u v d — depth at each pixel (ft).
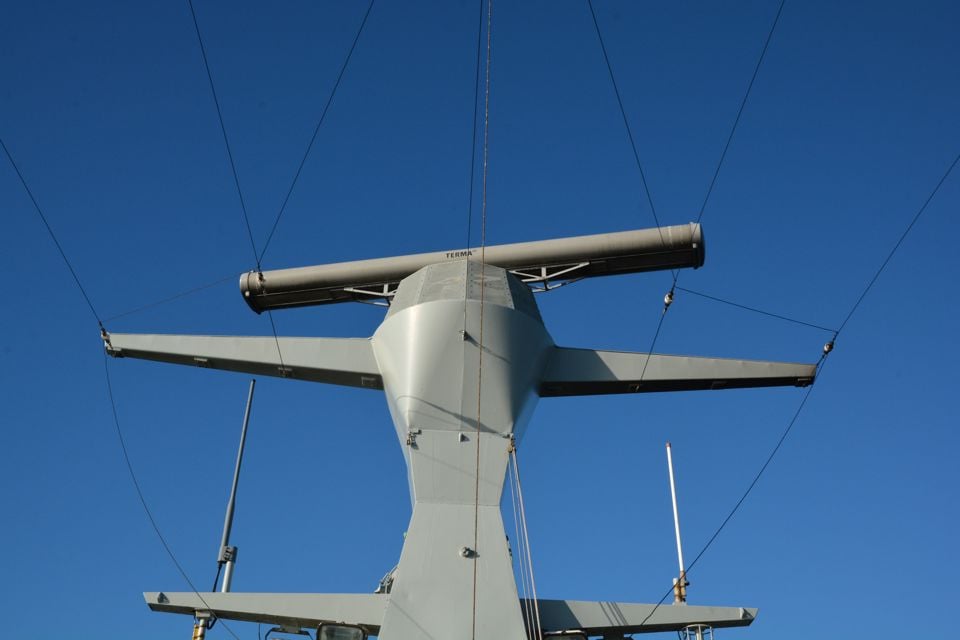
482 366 45.29
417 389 44.96
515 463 43.78
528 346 46.32
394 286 51.44
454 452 43.50
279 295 52.42
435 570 40.32
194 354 48.21
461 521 41.70
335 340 48.67
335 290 52.06
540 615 40.88
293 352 48.29
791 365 47.24
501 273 48.52
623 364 47.93
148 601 40.37
